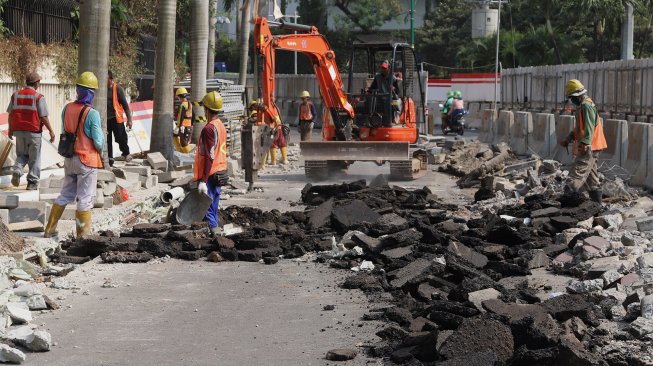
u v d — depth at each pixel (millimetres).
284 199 22797
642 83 41281
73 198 15328
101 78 20656
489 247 14664
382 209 18250
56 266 13734
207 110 16250
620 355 8695
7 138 19562
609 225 16141
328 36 97938
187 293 12328
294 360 9219
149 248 14852
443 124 53406
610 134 25844
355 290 12531
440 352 8664
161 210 19953
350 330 10367
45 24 30750
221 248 15062
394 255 14062
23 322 10492
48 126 19672
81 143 15148
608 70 45656
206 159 16047
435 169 32000
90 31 20375
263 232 16172
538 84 56062
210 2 51531
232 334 10227
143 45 44531
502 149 33562
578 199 17625
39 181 19594
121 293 12250
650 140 23297
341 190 22094
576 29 83375
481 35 82250
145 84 45031
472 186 26234
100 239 14773
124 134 26781
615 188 21031
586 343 9125
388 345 9562
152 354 9414
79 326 10492
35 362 9078
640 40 83125
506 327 8781
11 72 26594
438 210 19953
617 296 11023
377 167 31984
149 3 42625
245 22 56062
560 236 15445
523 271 13289
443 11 96938
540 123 34688
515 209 18609
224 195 23359
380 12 99250
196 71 31688
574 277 13242
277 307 11539
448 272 12430
